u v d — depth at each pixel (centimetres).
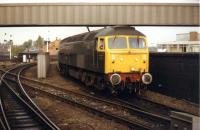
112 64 2052
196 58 1816
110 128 1320
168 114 1574
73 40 3000
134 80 2086
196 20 3269
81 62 2591
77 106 1778
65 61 3431
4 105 1809
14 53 11450
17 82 2848
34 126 1343
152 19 3278
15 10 3325
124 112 1617
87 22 3297
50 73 4103
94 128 1325
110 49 2056
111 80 1994
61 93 2320
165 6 3275
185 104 1847
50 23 3322
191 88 1870
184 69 1936
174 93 2048
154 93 2220
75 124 1403
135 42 2097
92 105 1820
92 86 2520
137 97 2067
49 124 1263
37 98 2119
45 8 3319
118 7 3281
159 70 2220
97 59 2184
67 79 3356
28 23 3328
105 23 3291
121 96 2148
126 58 2073
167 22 3281
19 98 1933
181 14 3275
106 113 1495
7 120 1378
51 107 1803
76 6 3297
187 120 867
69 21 3306
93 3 3281
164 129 1280
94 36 2248
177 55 1994
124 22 3281
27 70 4638
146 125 1338
